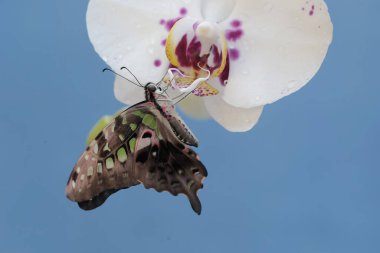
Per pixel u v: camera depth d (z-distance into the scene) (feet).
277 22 1.59
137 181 1.53
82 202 1.48
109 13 1.59
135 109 1.51
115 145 1.50
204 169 1.53
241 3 1.60
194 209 1.53
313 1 1.55
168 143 1.53
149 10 1.60
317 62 1.58
